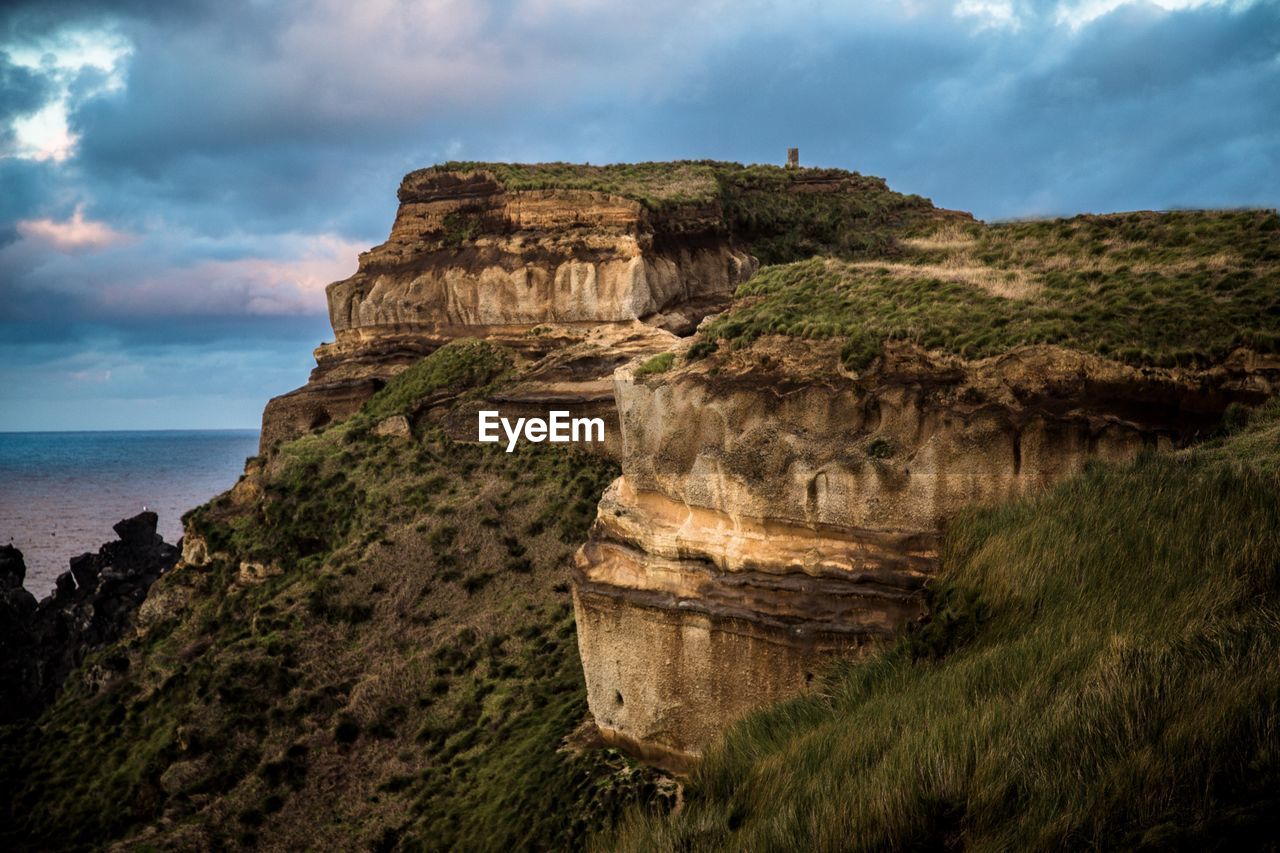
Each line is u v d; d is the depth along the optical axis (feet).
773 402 84.17
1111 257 91.45
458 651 136.67
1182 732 45.16
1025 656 60.59
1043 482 74.95
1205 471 66.90
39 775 147.13
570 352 183.32
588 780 88.99
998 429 75.72
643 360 94.89
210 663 148.25
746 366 87.92
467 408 183.11
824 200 253.65
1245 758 43.04
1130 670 51.70
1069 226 100.63
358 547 162.71
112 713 152.76
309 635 147.84
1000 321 81.30
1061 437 74.59
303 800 121.80
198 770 131.34
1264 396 72.02
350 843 110.93
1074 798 45.39
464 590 148.97
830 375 83.05
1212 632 51.90
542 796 92.99
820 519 80.12
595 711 92.38
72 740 152.76
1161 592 60.39
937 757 52.65
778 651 79.46
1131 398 74.38
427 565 155.02
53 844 132.67
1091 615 61.67
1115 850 42.14
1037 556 68.33
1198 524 63.46
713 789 68.54
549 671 125.29
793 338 87.25
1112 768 45.78
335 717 131.85
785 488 81.35
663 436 89.45
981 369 77.61
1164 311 78.48
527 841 88.07
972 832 48.24
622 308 187.42
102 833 131.44
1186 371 73.46
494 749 114.21
